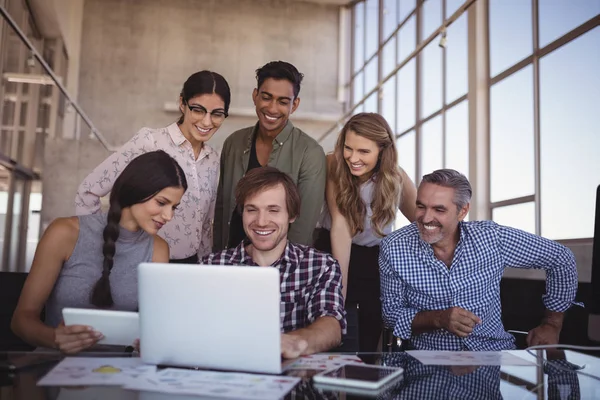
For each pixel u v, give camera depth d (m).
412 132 8.54
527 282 2.87
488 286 2.24
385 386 1.19
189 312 1.29
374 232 2.86
